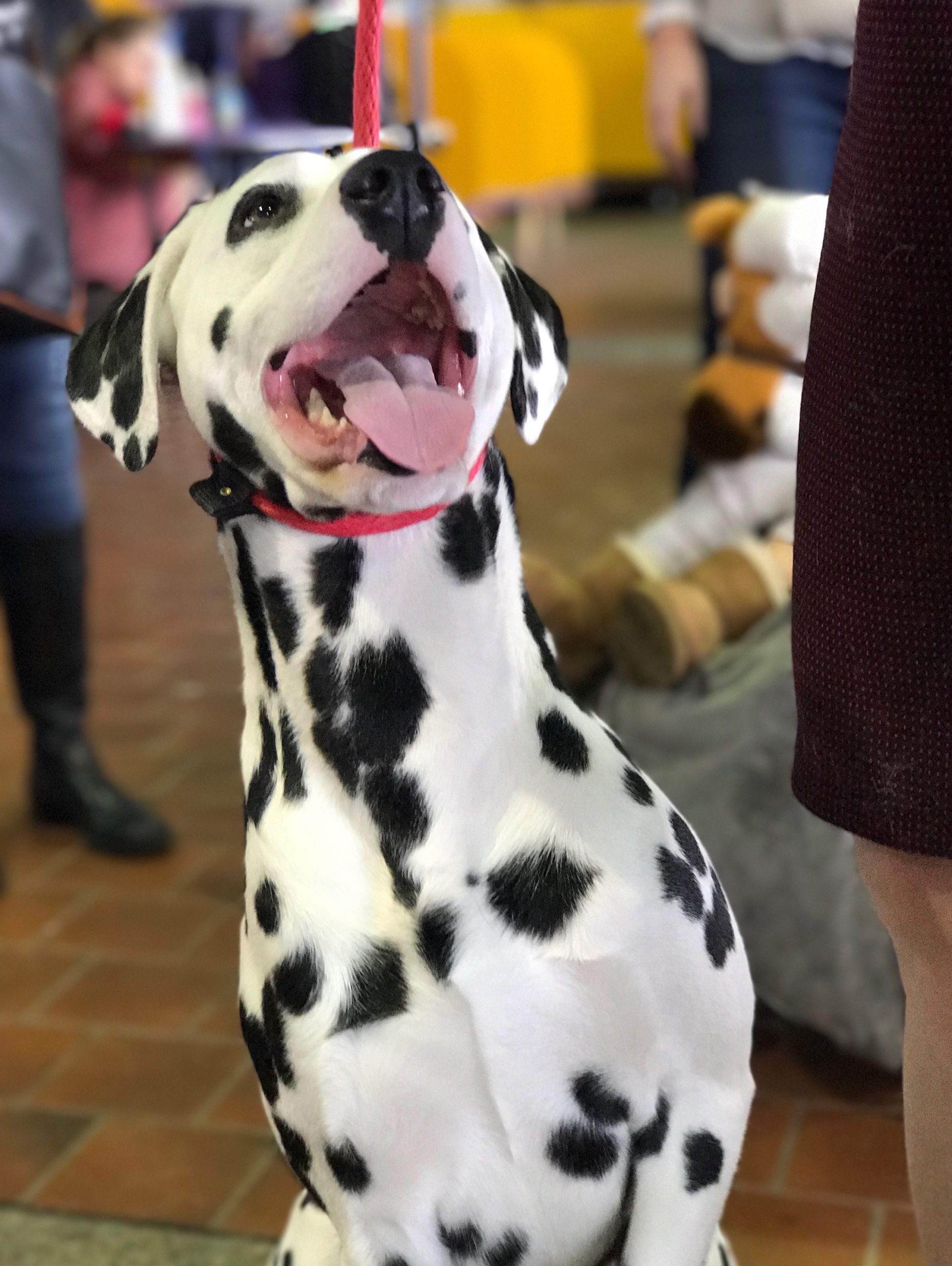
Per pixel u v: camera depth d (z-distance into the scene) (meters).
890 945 2.53
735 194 3.60
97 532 5.98
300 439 1.38
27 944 3.19
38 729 3.63
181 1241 2.33
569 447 6.82
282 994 1.54
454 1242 1.59
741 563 2.92
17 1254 2.31
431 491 1.35
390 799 1.51
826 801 1.60
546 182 12.48
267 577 1.53
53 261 2.92
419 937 1.50
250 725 1.63
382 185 1.31
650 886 1.52
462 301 1.37
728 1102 1.59
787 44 3.54
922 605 1.47
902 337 1.42
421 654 1.50
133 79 6.18
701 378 3.11
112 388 1.59
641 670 2.86
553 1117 1.54
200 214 1.56
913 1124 1.68
